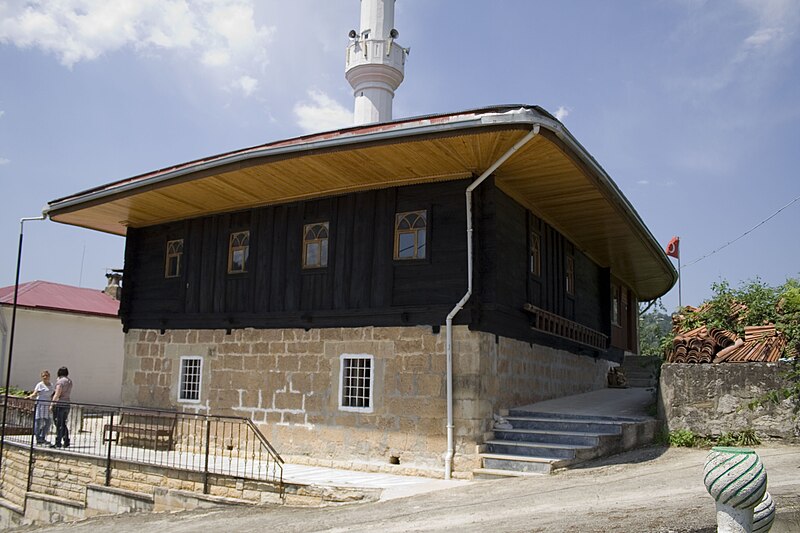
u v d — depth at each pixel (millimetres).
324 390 12266
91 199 13773
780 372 10406
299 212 13125
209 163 11586
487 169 10883
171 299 15031
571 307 15609
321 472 11211
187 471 10984
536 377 13539
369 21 23781
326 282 12492
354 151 10391
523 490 8727
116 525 10219
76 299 24297
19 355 21547
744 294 13227
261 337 13305
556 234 14711
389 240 11859
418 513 7984
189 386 14359
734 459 4703
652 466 9523
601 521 6570
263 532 8086
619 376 18797
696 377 11102
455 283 11109
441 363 11086
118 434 13625
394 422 11383
